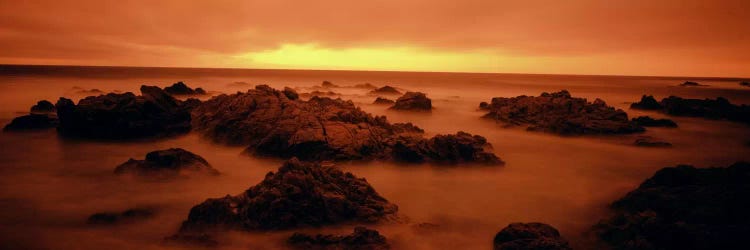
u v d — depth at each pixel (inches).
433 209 826.2
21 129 1422.2
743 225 607.5
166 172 928.3
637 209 763.4
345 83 5398.6
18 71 6210.6
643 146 1392.7
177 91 2866.6
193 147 1258.0
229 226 657.0
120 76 5462.6
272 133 1125.1
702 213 664.4
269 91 1445.6
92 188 904.3
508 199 893.2
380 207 728.3
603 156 1275.8
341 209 694.5
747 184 729.0
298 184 696.4
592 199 903.7
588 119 1622.8
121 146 1264.8
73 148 1237.7
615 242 649.6
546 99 1827.0
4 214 772.6
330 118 1210.6
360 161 1060.5
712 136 1619.1
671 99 2373.3
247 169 1043.3
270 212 660.7
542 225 656.4
